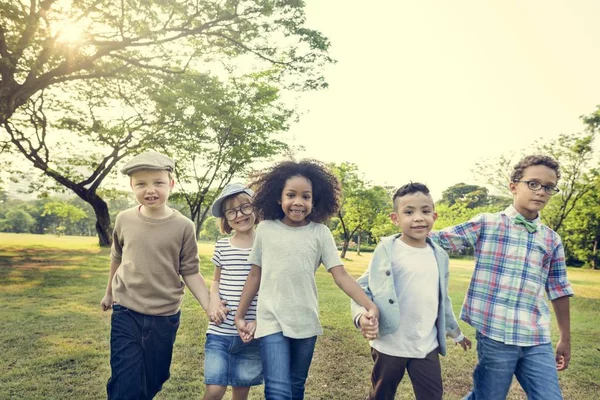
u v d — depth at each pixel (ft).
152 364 8.16
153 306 8.07
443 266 8.04
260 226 8.09
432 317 7.79
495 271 8.16
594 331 19.93
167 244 8.21
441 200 189.16
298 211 7.68
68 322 17.37
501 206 118.01
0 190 73.20
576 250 108.17
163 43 38.78
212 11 37.81
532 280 7.94
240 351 8.46
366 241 151.84
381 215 98.68
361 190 96.17
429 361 7.57
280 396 6.98
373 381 8.03
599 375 13.02
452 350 15.29
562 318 8.31
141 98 53.88
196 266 8.73
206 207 71.61
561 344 8.32
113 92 56.34
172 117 52.49
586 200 87.51
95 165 73.56
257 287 7.98
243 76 60.23
